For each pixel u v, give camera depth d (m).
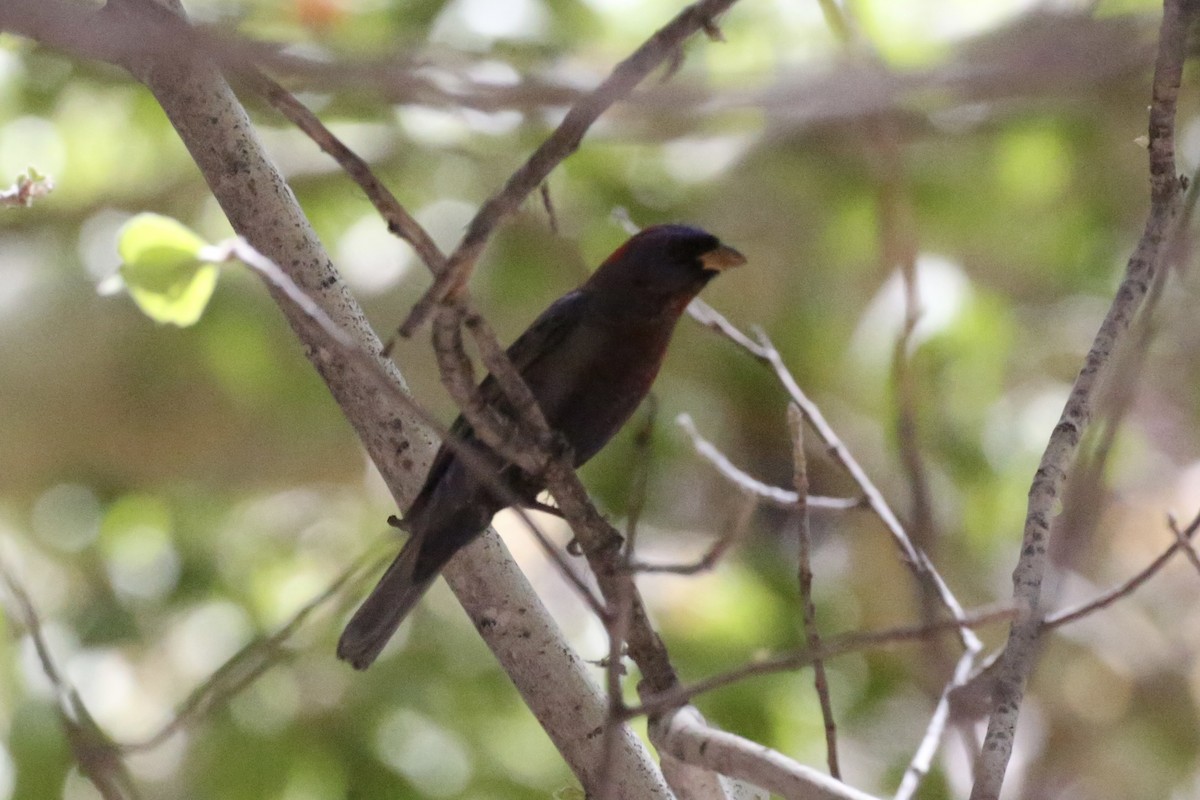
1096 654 14.49
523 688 6.54
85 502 13.75
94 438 13.39
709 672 10.88
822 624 12.31
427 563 6.79
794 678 11.21
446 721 11.15
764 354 7.59
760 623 11.35
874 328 11.15
